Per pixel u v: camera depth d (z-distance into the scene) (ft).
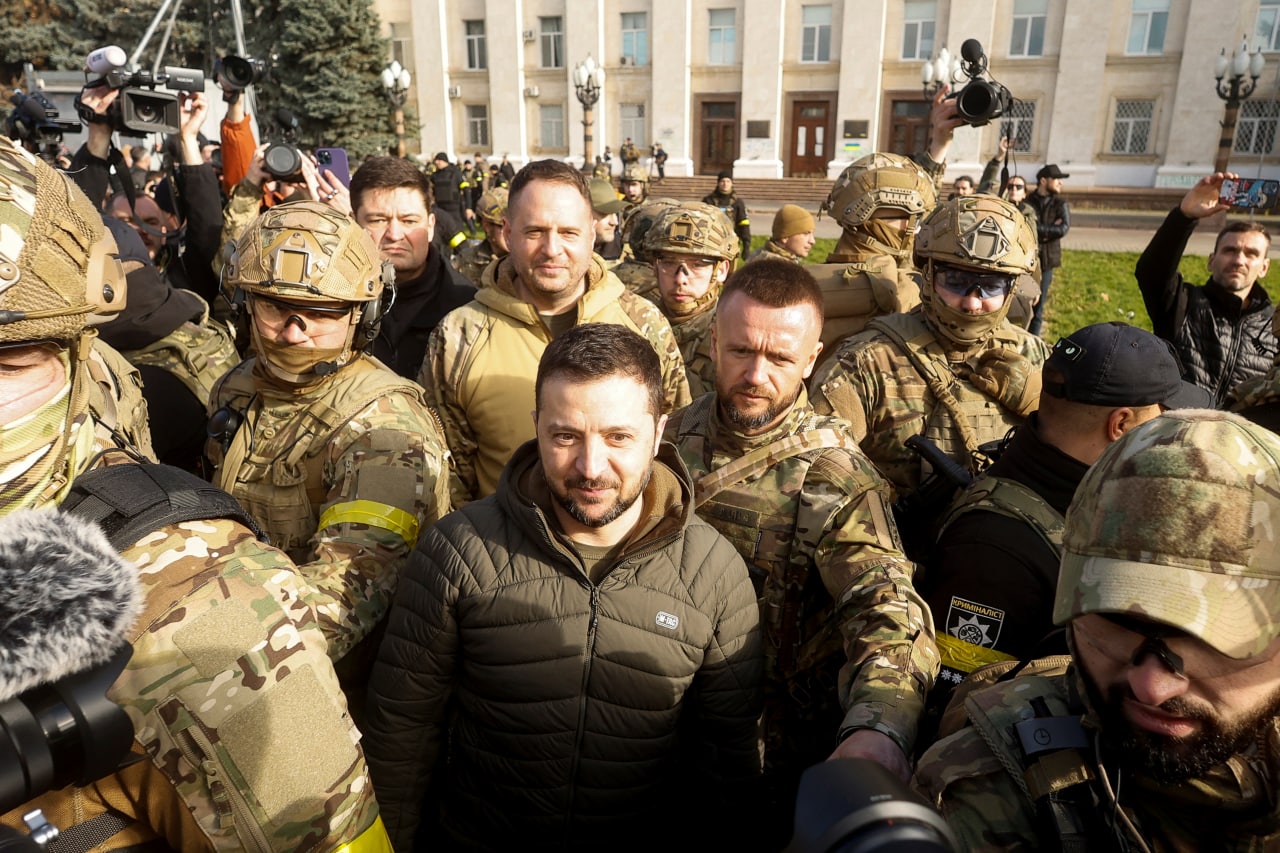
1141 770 3.63
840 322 12.32
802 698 7.20
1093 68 91.25
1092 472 3.82
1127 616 3.41
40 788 2.89
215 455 8.05
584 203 9.84
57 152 15.26
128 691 3.52
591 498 5.90
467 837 6.59
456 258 19.75
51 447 3.68
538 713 6.12
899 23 96.07
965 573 6.08
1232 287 14.01
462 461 10.03
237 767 3.67
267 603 3.91
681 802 6.77
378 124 96.84
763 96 100.27
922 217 13.20
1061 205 37.17
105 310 3.88
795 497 7.01
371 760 6.39
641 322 10.71
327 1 92.63
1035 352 10.12
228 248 7.79
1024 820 3.83
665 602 6.12
